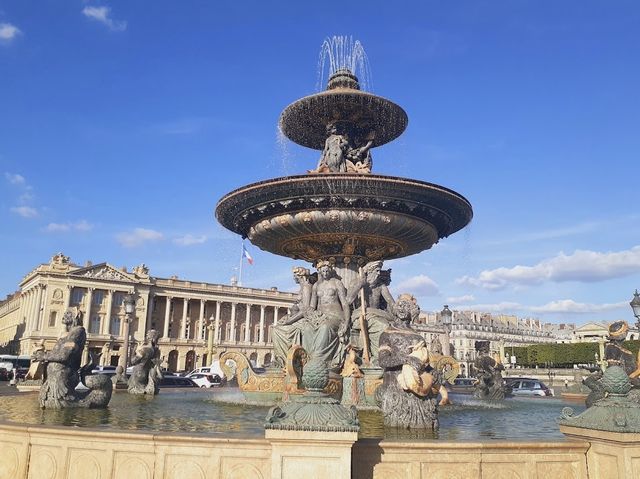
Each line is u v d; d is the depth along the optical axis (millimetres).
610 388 4605
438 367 10172
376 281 11188
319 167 12414
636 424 4238
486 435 6266
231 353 10719
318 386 4273
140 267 87750
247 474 4125
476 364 15102
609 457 4297
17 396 11273
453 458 4266
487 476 4289
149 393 13164
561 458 4438
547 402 13414
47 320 79375
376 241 11328
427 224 11117
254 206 11000
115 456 4395
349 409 4094
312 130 13422
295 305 11086
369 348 10305
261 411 8727
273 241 11867
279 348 10688
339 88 12219
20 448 4738
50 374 8422
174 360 88375
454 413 9406
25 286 89500
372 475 4156
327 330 10039
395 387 6766
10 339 98688
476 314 105375
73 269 82000
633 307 17078
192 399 11469
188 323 90875
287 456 3920
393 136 13516
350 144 12891
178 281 90000
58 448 4574
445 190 10430
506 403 12188
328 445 3902
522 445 4367
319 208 10609
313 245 11625
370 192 10172
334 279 10852
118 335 83875
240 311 95438
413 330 8961
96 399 8602
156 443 4305
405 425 6531
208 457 4207
